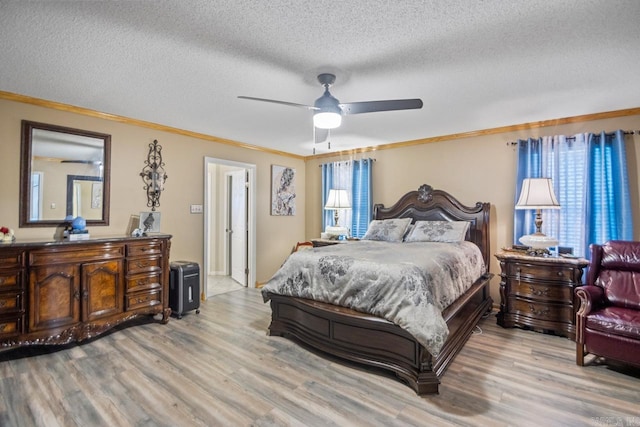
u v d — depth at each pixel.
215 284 5.56
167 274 3.66
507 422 1.88
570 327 3.17
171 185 4.21
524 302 3.42
